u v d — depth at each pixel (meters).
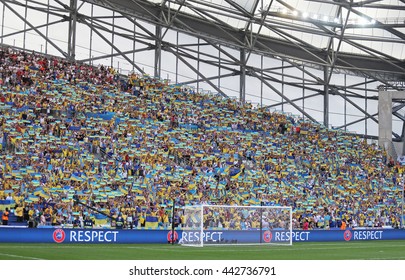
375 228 64.38
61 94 63.53
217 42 79.56
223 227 44.06
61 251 32.00
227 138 71.50
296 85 86.69
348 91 89.88
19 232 39.25
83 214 48.88
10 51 64.19
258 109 80.94
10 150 53.81
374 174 78.75
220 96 78.69
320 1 71.25
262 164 69.31
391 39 82.81
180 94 74.69
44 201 48.06
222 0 76.69
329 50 85.88
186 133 68.31
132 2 73.50
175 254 32.28
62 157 55.09
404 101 89.56
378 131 89.56
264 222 45.81
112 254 31.03
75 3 69.62
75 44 69.81
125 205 51.84
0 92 58.69
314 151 77.81
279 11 77.06
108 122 63.16
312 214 64.25
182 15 77.69
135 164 58.91
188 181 60.03
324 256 33.00
